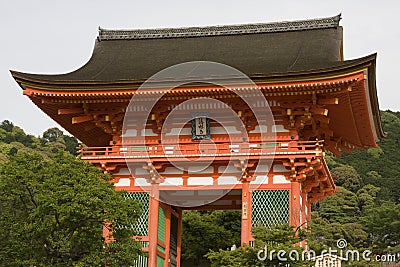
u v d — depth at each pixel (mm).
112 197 24875
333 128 34438
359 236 60094
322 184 34438
